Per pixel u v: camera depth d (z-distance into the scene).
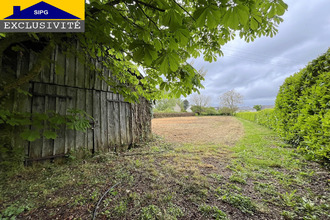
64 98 2.74
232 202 1.50
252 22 1.18
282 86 4.24
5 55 2.05
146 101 5.10
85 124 2.68
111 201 1.53
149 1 0.98
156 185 1.86
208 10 0.83
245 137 4.99
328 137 2.13
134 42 1.03
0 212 1.31
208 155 3.18
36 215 1.31
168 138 5.46
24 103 2.22
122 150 3.84
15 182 1.85
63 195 1.62
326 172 2.02
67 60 2.79
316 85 2.64
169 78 1.58
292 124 3.47
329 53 2.57
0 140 1.95
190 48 1.74
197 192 1.71
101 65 3.42
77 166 2.52
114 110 3.78
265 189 1.72
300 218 1.27
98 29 1.36
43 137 2.43
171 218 1.29
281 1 1.06
